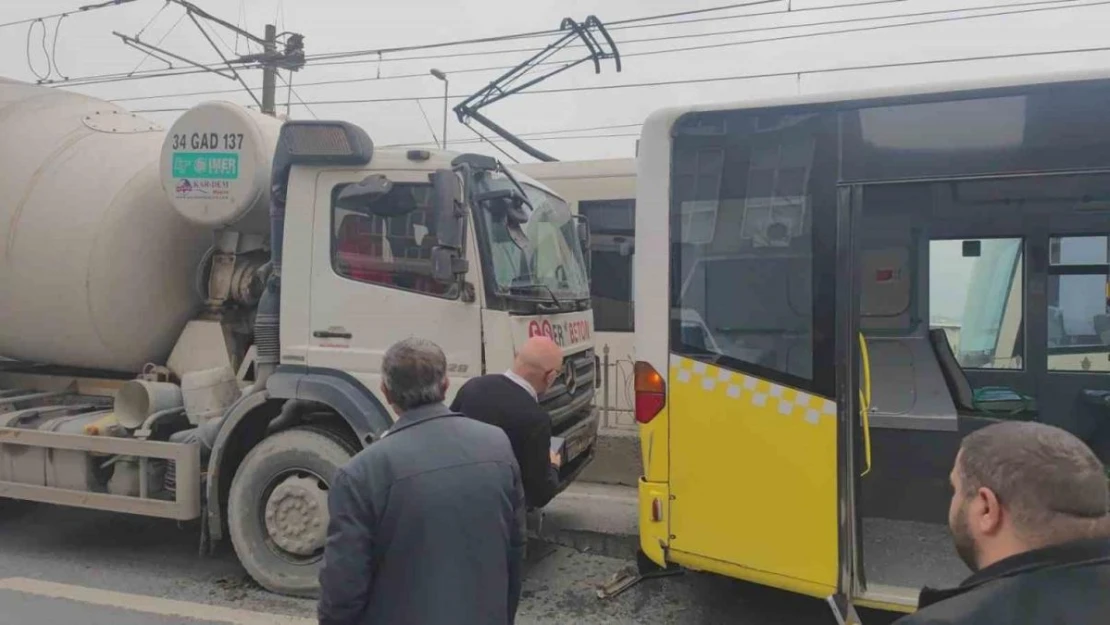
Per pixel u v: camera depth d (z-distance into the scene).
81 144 5.82
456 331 4.43
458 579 2.25
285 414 4.75
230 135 5.03
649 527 3.93
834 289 3.64
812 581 3.61
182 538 5.86
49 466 5.22
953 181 3.57
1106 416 4.81
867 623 4.09
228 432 4.76
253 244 5.41
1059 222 5.03
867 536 4.17
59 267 5.45
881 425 4.39
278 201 4.79
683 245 3.93
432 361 2.49
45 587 4.84
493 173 4.76
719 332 3.84
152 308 5.47
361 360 4.55
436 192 4.24
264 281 5.04
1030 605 1.30
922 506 4.36
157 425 5.09
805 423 3.65
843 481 3.58
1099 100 3.42
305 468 4.61
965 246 5.08
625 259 7.84
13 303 5.64
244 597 4.69
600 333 7.86
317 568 4.61
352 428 4.52
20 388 6.11
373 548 2.25
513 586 2.53
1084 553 1.33
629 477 6.90
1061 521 1.35
